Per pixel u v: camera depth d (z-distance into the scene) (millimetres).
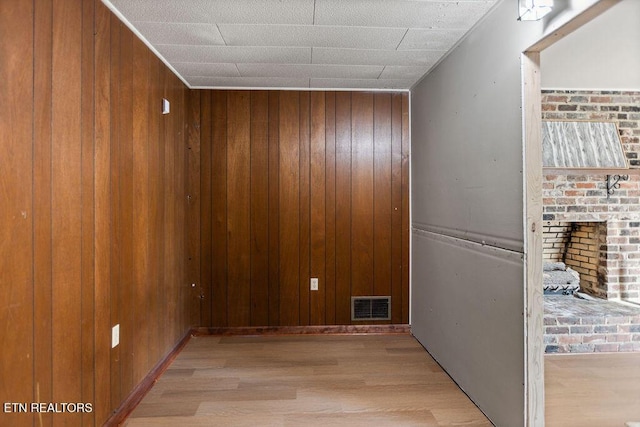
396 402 2213
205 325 3381
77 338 1641
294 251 3396
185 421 2014
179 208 3051
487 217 2039
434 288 2838
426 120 3010
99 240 1828
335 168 3400
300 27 2215
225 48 2508
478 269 2141
